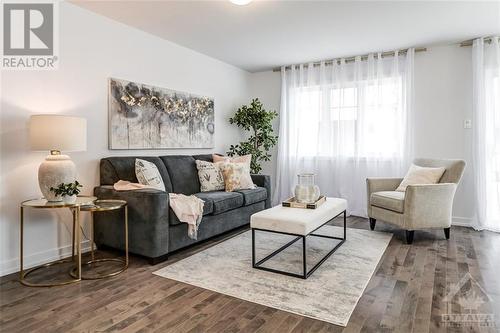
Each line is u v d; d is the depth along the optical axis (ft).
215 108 15.88
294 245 10.60
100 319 6.04
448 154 13.74
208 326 5.80
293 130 16.87
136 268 8.64
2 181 8.28
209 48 14.02
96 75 10.44
